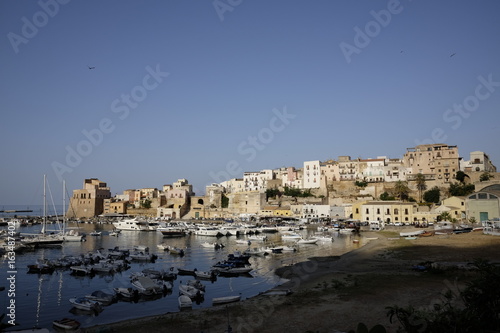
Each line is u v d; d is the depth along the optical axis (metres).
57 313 40.78
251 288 51.22
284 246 92.50
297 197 193.38
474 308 16.67
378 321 31.80
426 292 39.72
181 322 34.25
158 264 71.00
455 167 170.62
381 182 183.50
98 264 64.44
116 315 39.97
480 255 63.03
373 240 98.38
